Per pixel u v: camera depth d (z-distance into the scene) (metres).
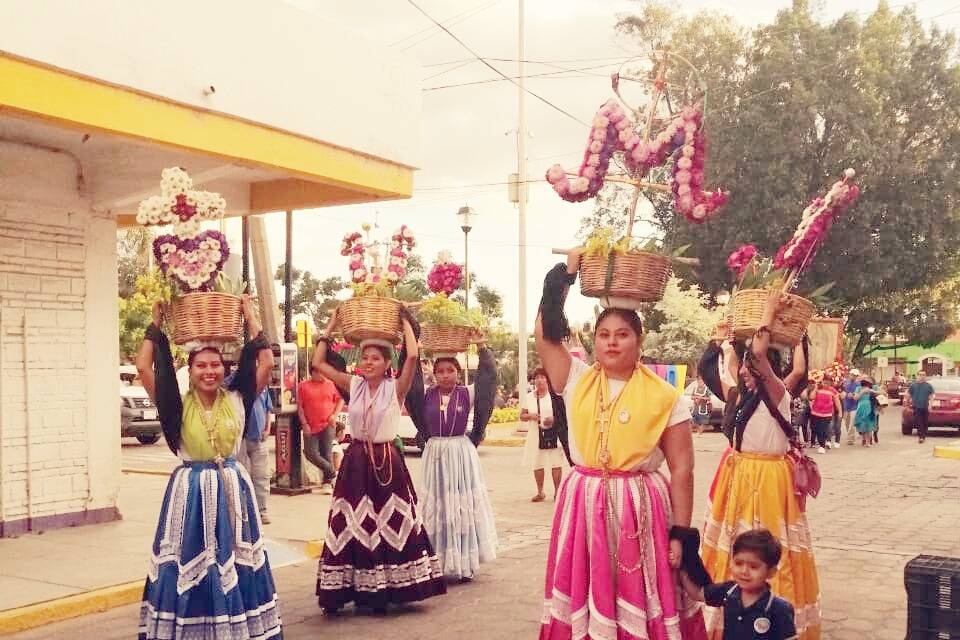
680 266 4.22
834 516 10.95
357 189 10.96
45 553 8.45
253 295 5.63
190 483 5.19
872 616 6.52
